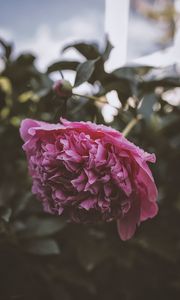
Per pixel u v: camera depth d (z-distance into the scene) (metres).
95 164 0.40
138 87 0.64
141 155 0.40
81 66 0.49
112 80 0.61
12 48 0.71
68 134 0.42
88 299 0.68
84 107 0.62
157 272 0.71
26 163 0.73
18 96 0.73
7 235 0.55
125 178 0.40
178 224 0.73
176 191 0.75
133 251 0.69
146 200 0.42
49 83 0.67
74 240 0.64
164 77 0.64
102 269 0.69
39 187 0.44
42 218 0.60
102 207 0.41
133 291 0.69
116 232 0.67
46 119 0.69
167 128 0.73
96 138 0.42
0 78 0.72
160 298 0.71
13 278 0.59
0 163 0.75
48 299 0.63
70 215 0.44
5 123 0.74
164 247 0.66
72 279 0.62
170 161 0.74
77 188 0.41
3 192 0.67
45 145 0.43
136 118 0.59
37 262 0.60
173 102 0.78
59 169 0.42
